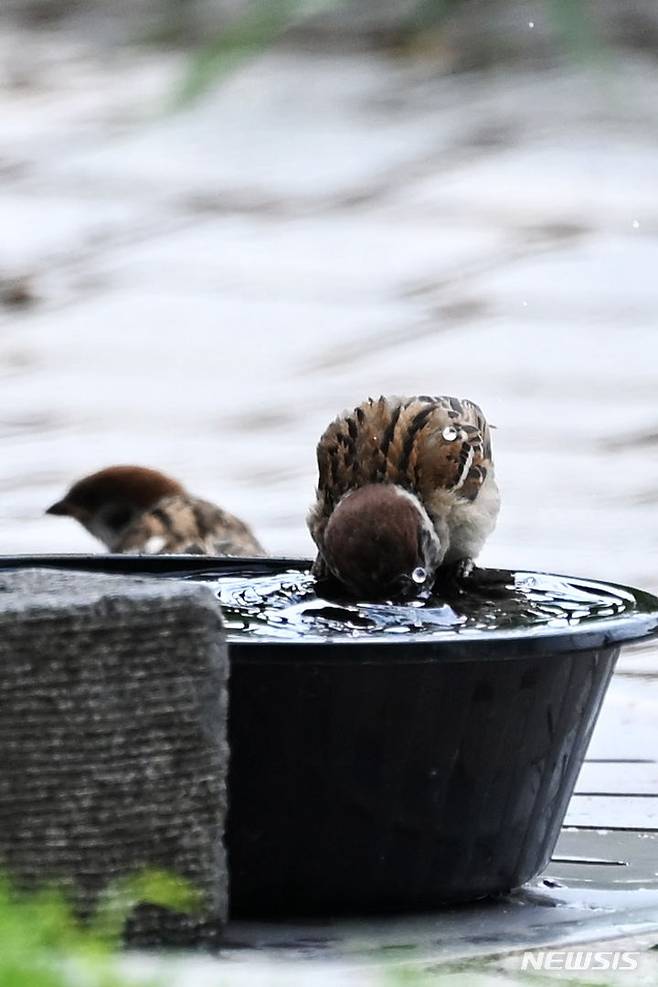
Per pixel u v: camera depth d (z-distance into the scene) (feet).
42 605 16.67
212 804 17.34
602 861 23.21
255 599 23.45
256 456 56.34
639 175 102.27
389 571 24.50
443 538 30.22
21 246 87.66
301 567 26.21
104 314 76.23
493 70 130.41
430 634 19.67
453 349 70.28
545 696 20.27
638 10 106.93
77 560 25.18
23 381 66.44
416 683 19.31
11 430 59.82
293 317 75.36
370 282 81.05
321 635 20.42
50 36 148.15
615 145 109.81
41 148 112.78
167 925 17.25
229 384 65.87
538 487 53.72
